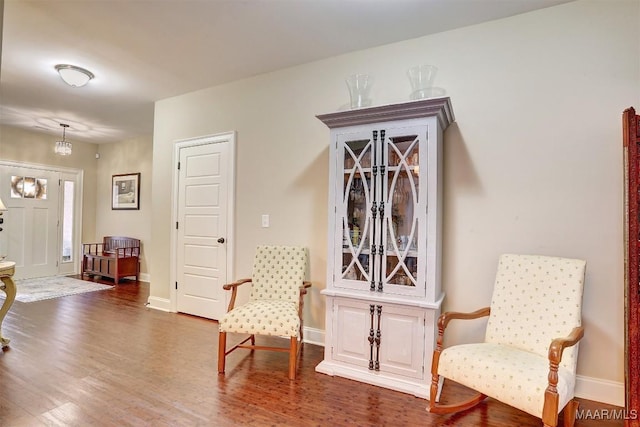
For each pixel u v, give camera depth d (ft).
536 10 7.72
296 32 8.81
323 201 10.22
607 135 7.11
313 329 10.25
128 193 20.72
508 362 5.85
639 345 5.86
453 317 6.76
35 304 13.93
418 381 7.29
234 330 7.91
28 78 11.92
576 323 6.19
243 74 11.41
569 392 5.42
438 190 7.54
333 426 6.08
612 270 7.02
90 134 20.02
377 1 7.50
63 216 21.03
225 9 7.86
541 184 7.64
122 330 10.92
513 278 7.14
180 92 13.06
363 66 9.67
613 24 7.09
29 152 19.38
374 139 7.88
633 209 5.98
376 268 7.79
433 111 7.25
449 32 8.61
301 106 10.65
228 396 7.00
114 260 18.56
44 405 6.54
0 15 6.43
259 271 9.89
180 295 13.01
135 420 6.12
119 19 8.31
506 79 8.00
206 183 12.52
